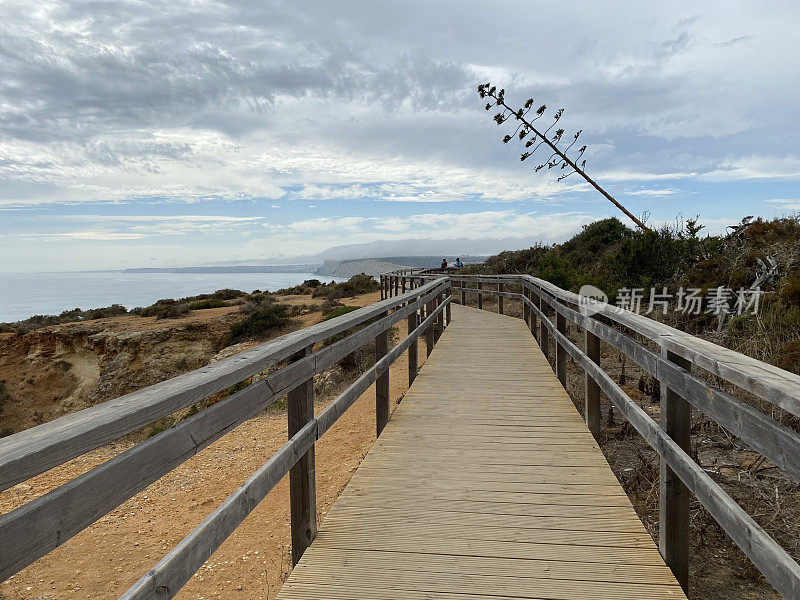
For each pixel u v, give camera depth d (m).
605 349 7.69
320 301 26.22
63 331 20.75
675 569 2.34
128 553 4.26
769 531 2.84
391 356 4.63
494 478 3.38
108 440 1.21
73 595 3.68
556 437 4.17
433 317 8.19
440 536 2.65
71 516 1.10
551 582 2.24
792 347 4.87
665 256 8.96
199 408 10.63
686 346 2.06
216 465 6.27
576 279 12.13
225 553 4.13
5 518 0.95
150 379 18.16
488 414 4.80
